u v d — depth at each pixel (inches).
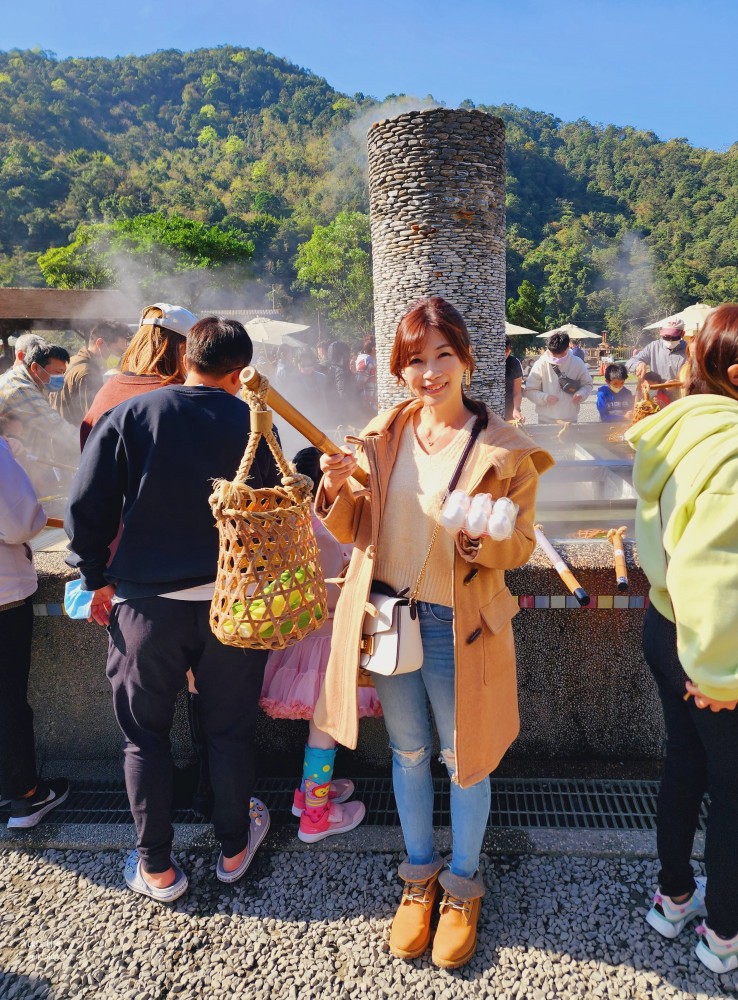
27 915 84.3
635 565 96.6
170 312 89.0
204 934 80.3
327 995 71.9
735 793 66.5
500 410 380.2
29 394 159.8
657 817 75.5
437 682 73.0
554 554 93.9
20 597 93.5
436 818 97.2
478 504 61.2
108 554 81.8
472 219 356.5
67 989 74.0
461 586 68.3
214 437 77.2
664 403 222.5
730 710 64.2
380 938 78.6
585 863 88.0
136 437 76.5
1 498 88.4
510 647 75.2
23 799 99.7
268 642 67.6
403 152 351.3
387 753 109.0
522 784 103.0
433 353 68.6
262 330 960.3
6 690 94.6
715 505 59.4
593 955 74.9
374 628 71.3
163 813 83.0
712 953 71.8
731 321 65.9
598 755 106.3
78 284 2723.9
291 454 243.4
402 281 369.4
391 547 73.5
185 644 79.2
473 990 71.5
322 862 90.6
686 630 61.5
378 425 76.5
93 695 111.4
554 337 291.4
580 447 229.5
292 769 111.0
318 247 3144.7
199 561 77.5
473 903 76.8
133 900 85.8
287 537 66.9
